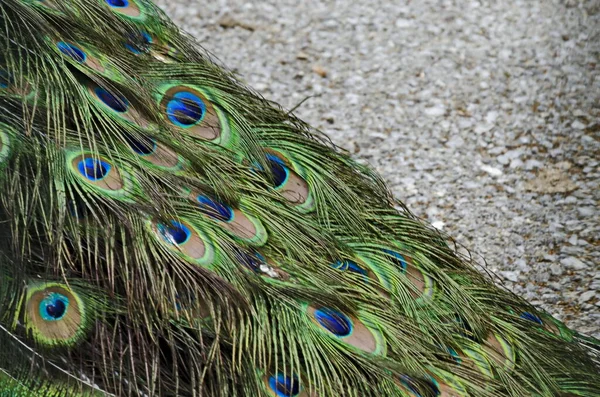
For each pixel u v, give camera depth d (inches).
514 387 188.9
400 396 181.2
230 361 184.1
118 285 190.1
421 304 201.8
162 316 186.4
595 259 313.9
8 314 188.4
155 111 214.5
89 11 230.5
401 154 386.0
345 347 186.5
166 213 195.0
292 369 183.0
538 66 449.1
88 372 187.2
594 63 446.9
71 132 201.9
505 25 490.0
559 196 353.1
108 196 194.5
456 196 357.1
